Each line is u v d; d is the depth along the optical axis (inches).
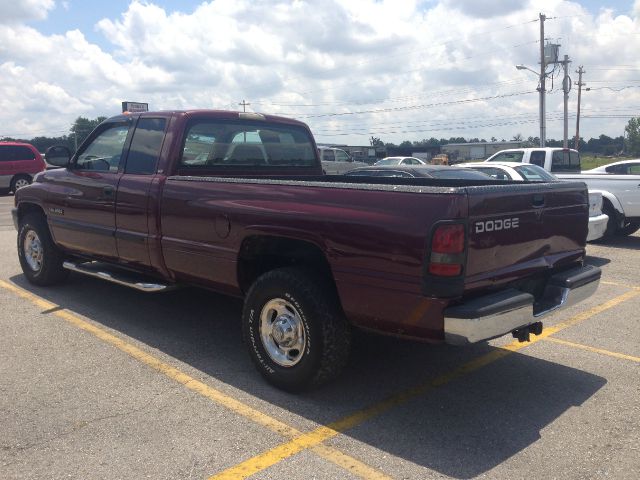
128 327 228.2
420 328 142.3
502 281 150.8
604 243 462.0
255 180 177.3
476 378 183.2
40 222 276.4
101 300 265.6
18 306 254.5
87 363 190.9
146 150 219.5
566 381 181.6
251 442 141.6
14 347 204.7
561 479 126.8
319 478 126.8
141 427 148.4
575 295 172.2
